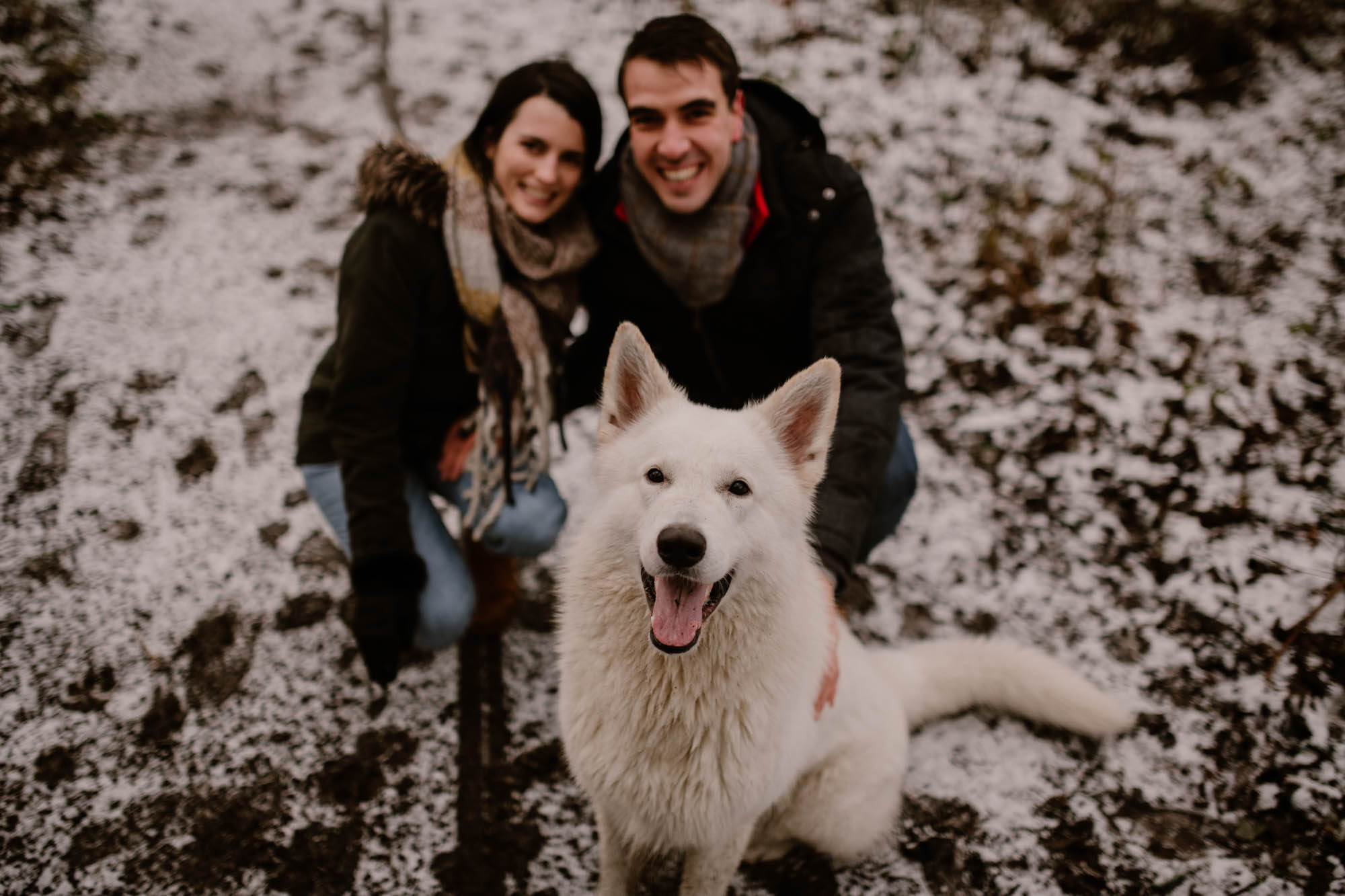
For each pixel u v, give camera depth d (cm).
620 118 468
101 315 354
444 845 224
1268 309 375
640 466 180
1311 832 227
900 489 269
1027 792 242
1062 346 366
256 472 312
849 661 220
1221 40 506
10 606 265
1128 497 314
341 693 256
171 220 400
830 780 215
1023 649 249
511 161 215
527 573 300
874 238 245
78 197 399
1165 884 219
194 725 244
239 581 281
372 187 215
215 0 537
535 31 542
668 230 230
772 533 178
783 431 191
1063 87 498
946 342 370
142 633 265
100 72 462
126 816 223
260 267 387
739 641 179
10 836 217
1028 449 333
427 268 217
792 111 247
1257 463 318
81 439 312
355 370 214
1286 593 281
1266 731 250
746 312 251
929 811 238
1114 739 253
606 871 207
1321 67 502
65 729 240
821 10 551
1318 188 429
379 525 215
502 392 229
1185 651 271
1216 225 415
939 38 530
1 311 345
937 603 291
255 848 220
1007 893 220
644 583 173
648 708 182
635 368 192
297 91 484
